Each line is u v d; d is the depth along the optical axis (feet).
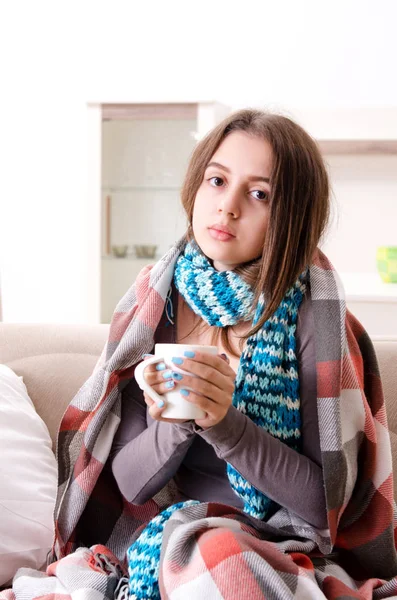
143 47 14.66
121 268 14.44
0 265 15.14
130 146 14.11
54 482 4.64
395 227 13.91
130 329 4.28
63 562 3.85
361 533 4.16
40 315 15.14
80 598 3.41
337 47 14.08
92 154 14.01
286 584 3.14
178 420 3.53
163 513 3.76
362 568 4.23
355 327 4.54
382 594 3.67
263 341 4.03
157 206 14.19
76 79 14.87
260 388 4.00
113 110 13.88
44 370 5.17
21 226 15.12
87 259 14.32
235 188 3.92
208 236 4.02
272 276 3.96
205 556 3.10
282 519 3.94
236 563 3.03
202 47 14.48
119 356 4.25
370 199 13.92
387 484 4.16
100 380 4.33
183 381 3.42
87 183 14.10
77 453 4.37
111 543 4.43
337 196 13.98
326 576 3.53
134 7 14.64
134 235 14.32
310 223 4.02
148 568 3.50
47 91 14.93
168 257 4.39
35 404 5.07
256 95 14.35
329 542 3.84
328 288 4.10
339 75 14.11
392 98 14.01
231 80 14.43
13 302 15.19
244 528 3.57
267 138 3.92
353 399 4.06
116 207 14.32
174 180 14.05
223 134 4.03
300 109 13.85
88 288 14.40
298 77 14.24
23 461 4.51
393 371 4.98
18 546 4.25
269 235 3.92
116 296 14.51
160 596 3.42
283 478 3.76
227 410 3.60
